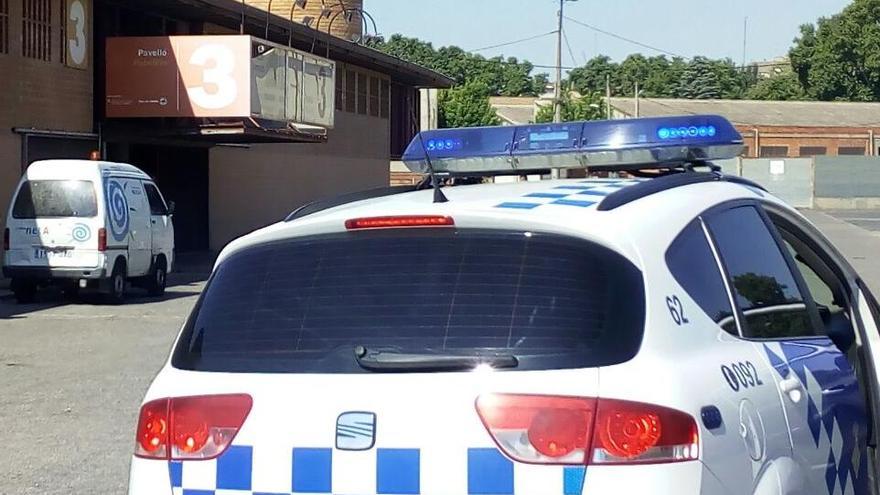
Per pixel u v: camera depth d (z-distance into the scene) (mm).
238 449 3555
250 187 32438
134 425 9258
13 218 18031
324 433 3453
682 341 3566
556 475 3281
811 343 4598
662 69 112250
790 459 3951
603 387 3326
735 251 4258
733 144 4961
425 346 3529
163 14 27016
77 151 23500
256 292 3881
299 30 30484
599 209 3797
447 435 3348
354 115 39344
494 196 4188
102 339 14328
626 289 3529
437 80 45250
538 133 5242
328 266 3838
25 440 8719
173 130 24781
